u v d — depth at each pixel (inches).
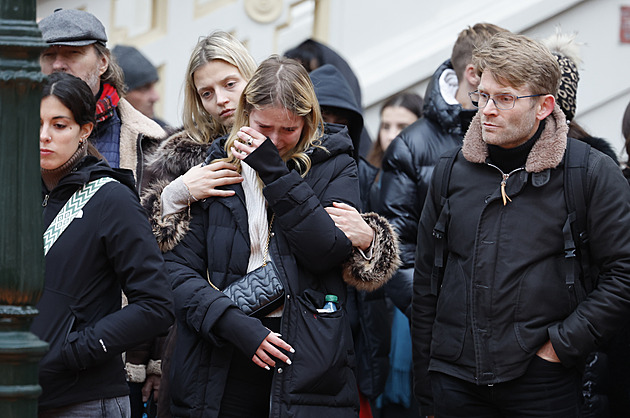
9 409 140.1
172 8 373.7
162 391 203.3
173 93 373.7
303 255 188.4
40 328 170.6
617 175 193.3
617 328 192.5
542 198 192.7
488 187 196.2
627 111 240.5
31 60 141.0
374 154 320.8
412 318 210.8
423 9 373.4
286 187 186.9
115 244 174.9
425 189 248.4
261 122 190.5
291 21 378.6
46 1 372.8
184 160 212.8
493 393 194.5
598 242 192.2
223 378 189.3
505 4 371.2
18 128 140.6
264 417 194.1
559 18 367.9
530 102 190.1
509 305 191.5
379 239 197.0
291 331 187.8
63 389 171.6
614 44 366.6
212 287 192.4
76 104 179.8
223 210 196.1
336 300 192.7
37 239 142.0
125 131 233.5
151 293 175.3
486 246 193.9
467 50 245.4
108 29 372.2
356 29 373.4
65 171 181.9
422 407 211.5
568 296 192.4
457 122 249.1
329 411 188.5
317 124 195.3
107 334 171.3
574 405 194.2
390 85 369.1
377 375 248.8
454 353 196.2
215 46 214.5
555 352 189.5
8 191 140.6
